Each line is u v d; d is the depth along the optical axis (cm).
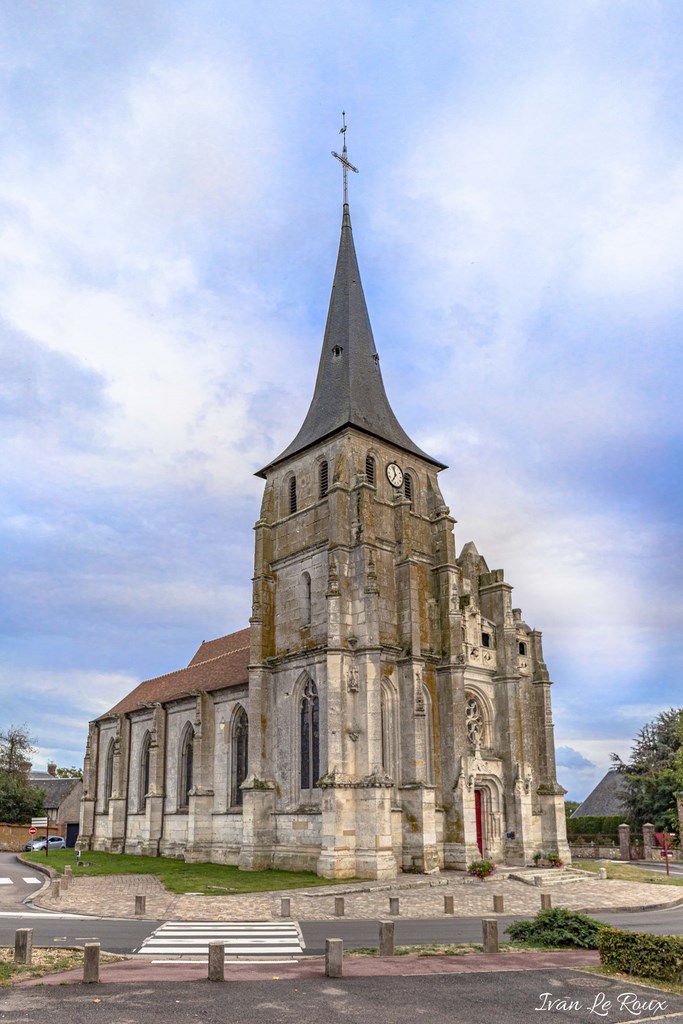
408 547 4788
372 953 2166
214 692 5462
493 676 5178
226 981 1802
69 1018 1481
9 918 2803
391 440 5112
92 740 7175
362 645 4381
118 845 6372
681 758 5834
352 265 5853
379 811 4066
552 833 5059
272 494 5325
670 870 5194
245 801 4641
